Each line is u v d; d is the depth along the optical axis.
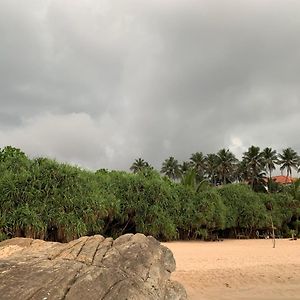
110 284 6.93
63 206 26.84
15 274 6.69
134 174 38.44
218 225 41.53
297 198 58.00
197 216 39.28
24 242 10.38
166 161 101.50
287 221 55.28
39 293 6.12
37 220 25.33
